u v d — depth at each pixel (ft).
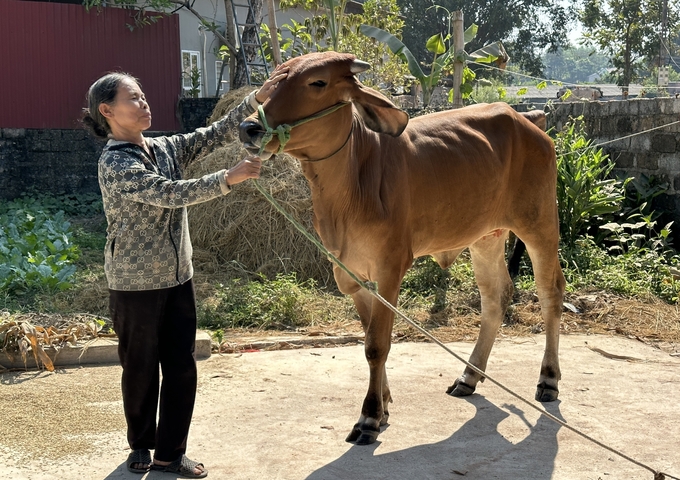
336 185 13.41
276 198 28.86
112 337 19.84
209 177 11.48
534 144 17.06
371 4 52.26
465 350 20.51
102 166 11.91
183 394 12.70
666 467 13.37
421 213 14.83
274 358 19.49
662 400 16.72
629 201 32.01
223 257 29.27
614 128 34.37
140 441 12.91
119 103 12.04
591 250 28.71
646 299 25.38
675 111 30.27
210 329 22.70
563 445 14.34
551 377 16.84
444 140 15.38
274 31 42.32
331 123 12.76
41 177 45.03
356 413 15.71
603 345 21.03
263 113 12.03
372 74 52.54
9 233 30.76
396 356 19.88
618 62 119.34
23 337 18.40
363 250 14.03
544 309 17.30
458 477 12.91
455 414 15.84
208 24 51.83
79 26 46.65
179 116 49.80
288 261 28.17
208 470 13.03
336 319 23.90
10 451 13.56
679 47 137.90
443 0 115.75
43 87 45.96
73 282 26.81
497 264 17.54
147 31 48.67
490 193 15.98
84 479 12.60
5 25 44.73
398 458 13.62
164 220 12.23
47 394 16.52
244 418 15.37
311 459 13.51
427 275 26.66
